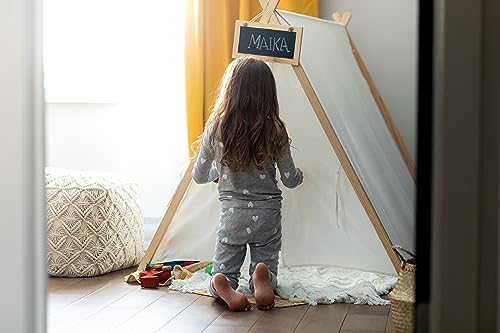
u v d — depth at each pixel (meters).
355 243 2.63
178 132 3.48
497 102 1.02
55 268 2.78
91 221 2.78
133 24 3.49
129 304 2.33
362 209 2.60
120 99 3.49
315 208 2.66
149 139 3.49
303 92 2.65
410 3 3.37
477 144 1.02
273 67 2.66
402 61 3.38
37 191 1.29
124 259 2.95
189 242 2.73
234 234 2.47
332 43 3.05
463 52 1.02
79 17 3.49
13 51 1.26
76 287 2.60
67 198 2.77
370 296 2.38
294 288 2.44
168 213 2.70
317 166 2.65
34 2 1.27
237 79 2.47
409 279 1.94
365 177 2.79
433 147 1.04
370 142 2.96
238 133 2.42
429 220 1.05
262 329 2.02
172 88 3.48
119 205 2.90
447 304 1.04
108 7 3.49
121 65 3.49
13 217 1.27
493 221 1.03
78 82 3.49
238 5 3.28
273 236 2.50
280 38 2.60
